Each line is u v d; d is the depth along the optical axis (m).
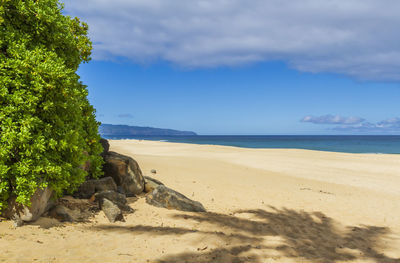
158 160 23.69
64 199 8.48
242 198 12.27
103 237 6.28
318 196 13.67
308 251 6.87
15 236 5.70
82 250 5.43
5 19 6.55
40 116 6.69
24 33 6.87
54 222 6.82
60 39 7.50
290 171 23.09
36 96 6.30
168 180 14.37
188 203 9.68
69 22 8.08
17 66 6.11
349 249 7.38
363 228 9.41
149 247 5.94
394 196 15.00
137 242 6.15
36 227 6.34
